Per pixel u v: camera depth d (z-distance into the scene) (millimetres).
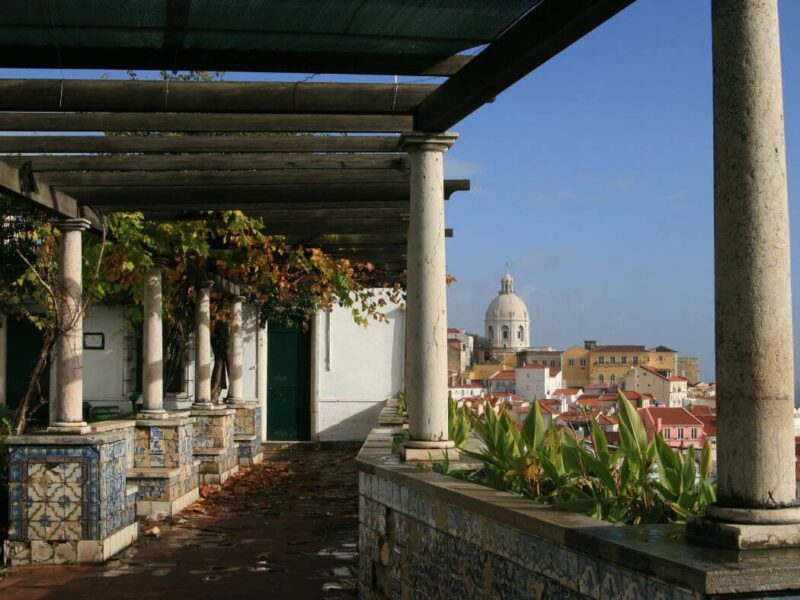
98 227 8594
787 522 2666
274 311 18219
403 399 12898
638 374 83812
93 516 7699
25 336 16625
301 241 11312
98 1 4180
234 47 4770
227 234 10352
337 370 18781
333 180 7645
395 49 4836
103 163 7207
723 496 2779
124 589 6789
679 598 2439
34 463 7715
